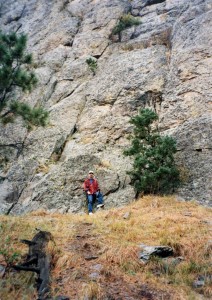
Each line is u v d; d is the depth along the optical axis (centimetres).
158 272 632
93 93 1808
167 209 1021
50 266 608
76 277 591
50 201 1315
